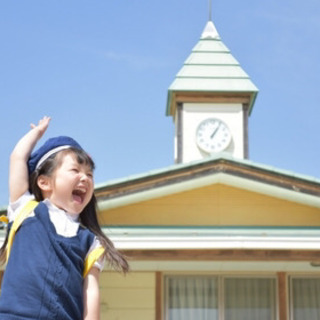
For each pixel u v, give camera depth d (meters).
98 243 3.71
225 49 27.97
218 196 14.49
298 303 14.69
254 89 26.78
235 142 26.70
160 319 14.65
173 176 14.16
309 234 13.42
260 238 13.35
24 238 3.58
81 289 3.59
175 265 14.31
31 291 3.44
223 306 14.66
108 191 14.04
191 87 26.75
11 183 3.78
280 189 14.25
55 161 3.71
